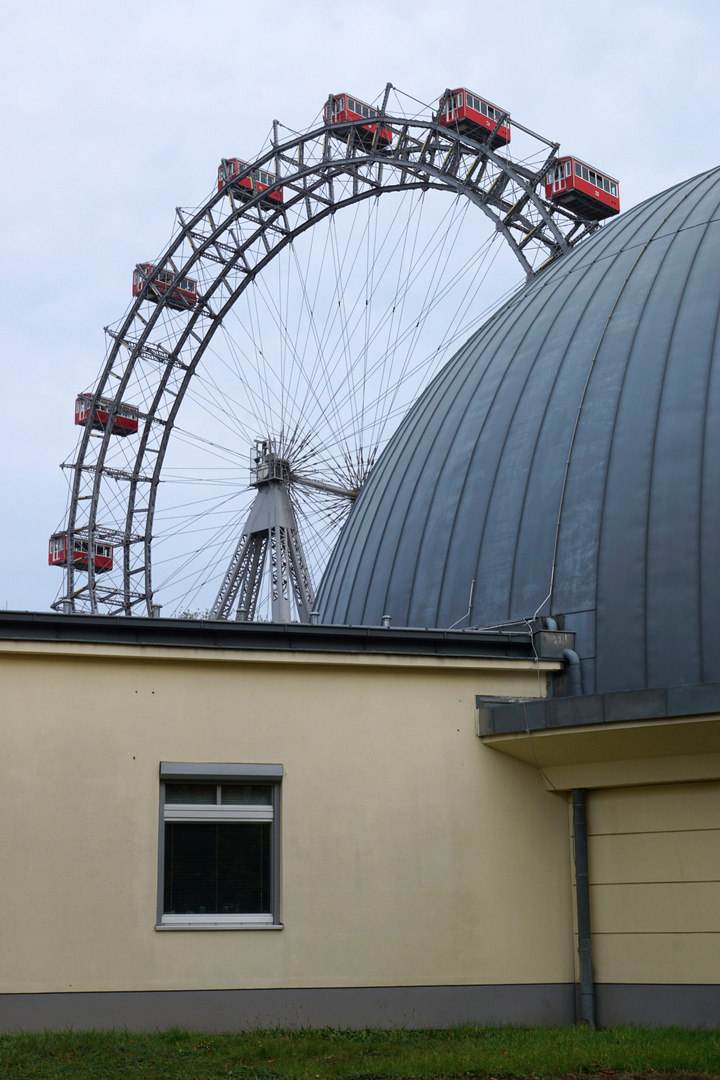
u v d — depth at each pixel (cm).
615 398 2167
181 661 1681
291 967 1638
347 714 1741
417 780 1745
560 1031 1600
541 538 2123
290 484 5309
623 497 2033
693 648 1841
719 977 1639
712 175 2652
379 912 1686
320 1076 1310
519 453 2286
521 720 1748
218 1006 1599
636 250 2495
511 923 1736
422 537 2414
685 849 1695
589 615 1956
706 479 1948
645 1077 1305
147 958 1588
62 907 1570
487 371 2595
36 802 1591
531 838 1775
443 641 1803
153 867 1617
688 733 1641
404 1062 1367
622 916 1725
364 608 2488
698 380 2066
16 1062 1330
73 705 1633
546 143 4844
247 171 6203
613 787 1753
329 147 5791
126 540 6838
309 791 1700
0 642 1602
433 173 5253
